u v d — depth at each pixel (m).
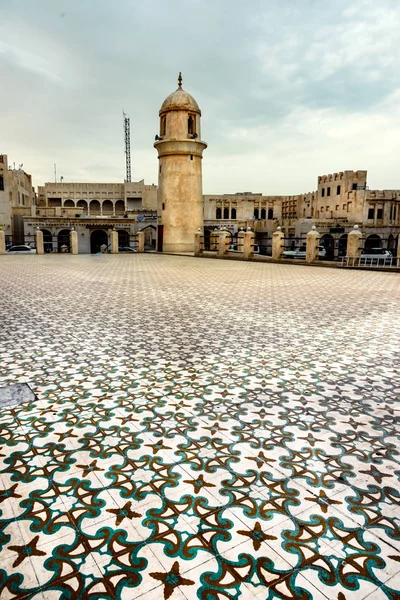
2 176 38.88
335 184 45.19
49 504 2.12
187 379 3.90
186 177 25.61
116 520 2.00
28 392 3.58
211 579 1.66
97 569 1.70
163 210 26.38
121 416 3.13
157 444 2.72
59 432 2.88
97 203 55.81
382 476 2.38
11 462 2.50
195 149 25.39
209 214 47.00
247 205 48.34
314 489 2.26
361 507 2.11
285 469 2.45
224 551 1.81
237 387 3.71
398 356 4.62
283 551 1.81
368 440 2.79
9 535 1.89
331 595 1.59
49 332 5.69
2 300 8.26
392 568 1.72
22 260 19.78
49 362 4.39
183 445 2.71
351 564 1.74
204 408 3.27
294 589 1.61
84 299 8.46
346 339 5.33
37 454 2.59
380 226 38.66
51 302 8.07
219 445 2.72
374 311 7.16
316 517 2.03
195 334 5.59
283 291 9.61
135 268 15.81
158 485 2.29
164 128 25.62
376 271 14.48
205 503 2.13
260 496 2.19
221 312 7.12
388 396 3.52
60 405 3.32
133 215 42.62
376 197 43.44
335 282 11.35
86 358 4.54
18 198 44.25
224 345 5.06
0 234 23.62
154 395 3.53
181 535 1.90
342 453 2.63
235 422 3.04
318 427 2.97
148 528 1.95
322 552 1.80
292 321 6.39
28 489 2.24
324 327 5.99
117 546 1.83
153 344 5.10
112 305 7.80
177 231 26.12
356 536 1.90
